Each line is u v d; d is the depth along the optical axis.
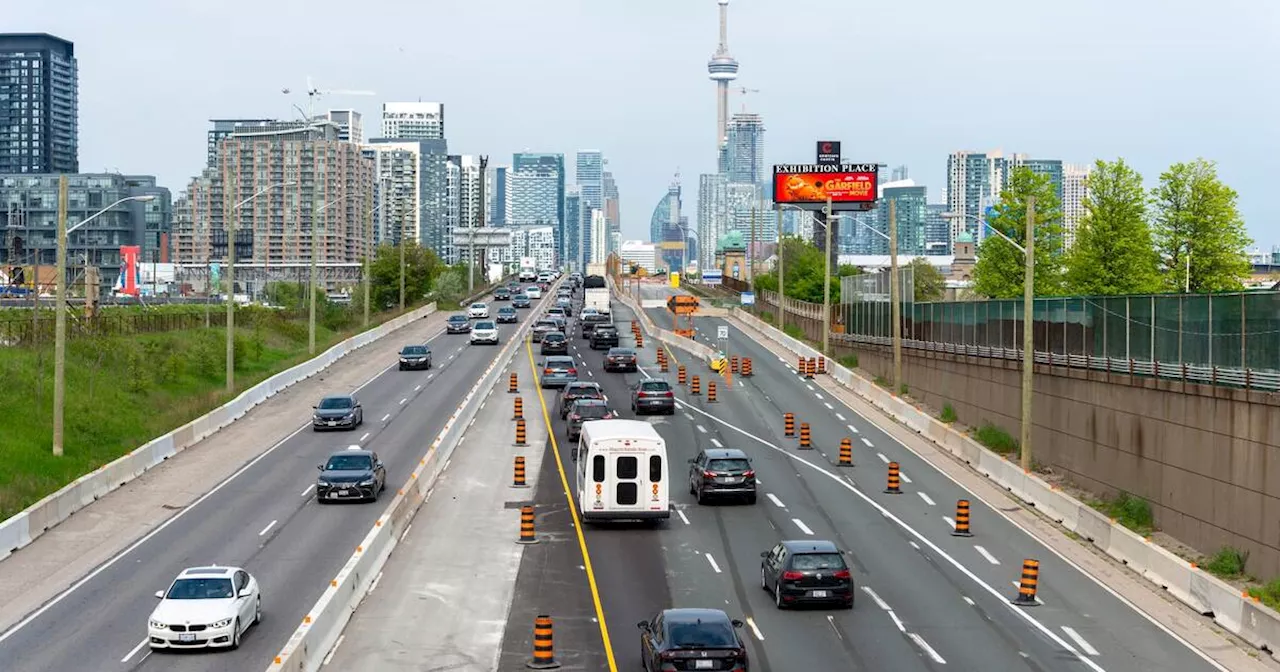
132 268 188.25
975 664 33.47
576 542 49.19
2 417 64.69
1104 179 98.69
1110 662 34.03
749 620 37.94
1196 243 95.44
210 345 101.19
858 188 172.38
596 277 154.75
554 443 73.25
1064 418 63.75
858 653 34.38
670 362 116.62
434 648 35.19
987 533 51.62
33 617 38.03
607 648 34.97
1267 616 35.78
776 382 103.06
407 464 65.75
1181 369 51.81
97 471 57.41
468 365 111.75
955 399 82.69
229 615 33.94
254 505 55.66
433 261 191.88
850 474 65.00
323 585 41.34
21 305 125.38
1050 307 68.56
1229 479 46.47
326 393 93.69
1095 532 49.78
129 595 40.53
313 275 112.81
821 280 177.12
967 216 64.31
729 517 54.31
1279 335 44.97
